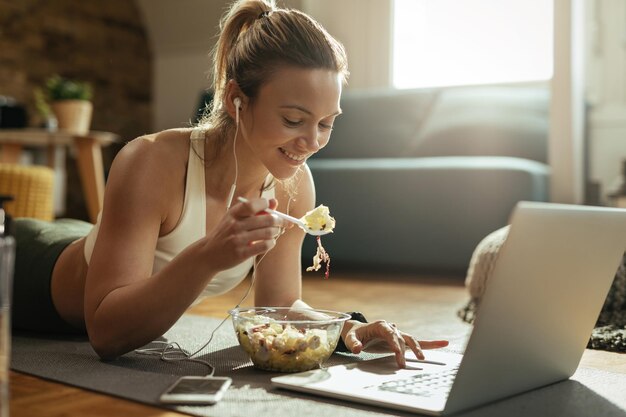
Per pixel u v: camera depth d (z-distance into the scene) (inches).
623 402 45.5
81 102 162.1
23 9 220.2
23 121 169.8
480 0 189.2
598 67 170.6
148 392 44.8
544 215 38.9
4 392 31.9
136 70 248.7
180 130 57.3
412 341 52.0
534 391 48.0
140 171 53.1
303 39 48.1
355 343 51.9
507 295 39.4
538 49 181.3
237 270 62.3
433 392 43.8
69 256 65.4
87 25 235.6
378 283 132.2
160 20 245.6
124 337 51.2
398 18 203.0
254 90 49.1
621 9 168.2
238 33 55.5
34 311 68.4
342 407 41.9
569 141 145.4
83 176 165.2
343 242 153.4
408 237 146.2
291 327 51.5
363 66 207.3
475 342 39.2
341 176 153.0
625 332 71.9
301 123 48.5
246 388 46.3
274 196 61.6
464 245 140.6
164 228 55.9
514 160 144.3
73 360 55.1
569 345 49.2
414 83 201.2
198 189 56.0
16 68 219.0
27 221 74.4
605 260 46.9
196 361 54.8
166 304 48.4
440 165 143.3
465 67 192.4
